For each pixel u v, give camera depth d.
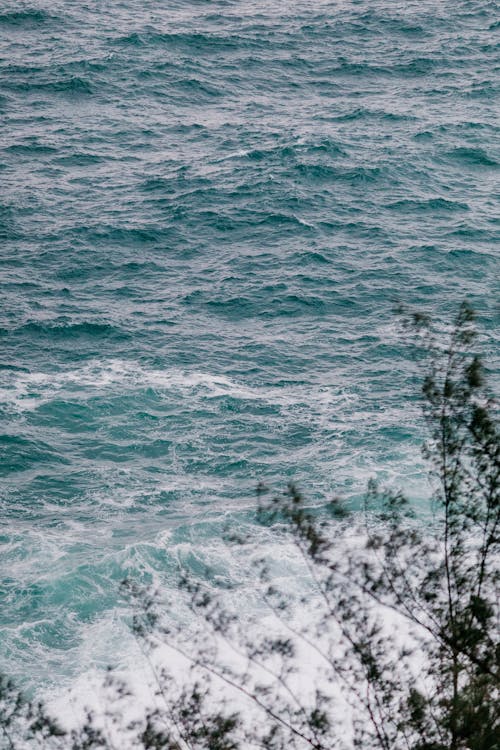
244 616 50.94
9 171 133.12
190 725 22.97
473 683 21.02
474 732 20.28
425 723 21.14
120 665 49.62
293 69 183.62
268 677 42.62
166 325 94.38
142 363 87.00
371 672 21.81
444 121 154.88
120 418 78.19
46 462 71.88
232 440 75.50
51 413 78.50
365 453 72.44
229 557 59.53
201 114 159.50
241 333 93.62
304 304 98.62
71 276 104.38
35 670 50.00
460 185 131.75
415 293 100.12
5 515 65.06
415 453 71.94
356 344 90.75
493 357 83.44
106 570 58.62
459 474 22.25
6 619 54.25
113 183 130.50
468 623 21.00
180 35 197.00
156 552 60.06
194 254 111.00
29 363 86.25
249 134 148.62
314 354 89.25
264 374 85.62
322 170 133.38
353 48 195.75
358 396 81.69
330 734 22.62
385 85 175.38
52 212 120.12
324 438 75.25
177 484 69.62
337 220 119.31
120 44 190.12
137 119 155.75
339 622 22.45
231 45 195.00
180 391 82.44
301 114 159.50
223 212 121.06
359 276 104.31
